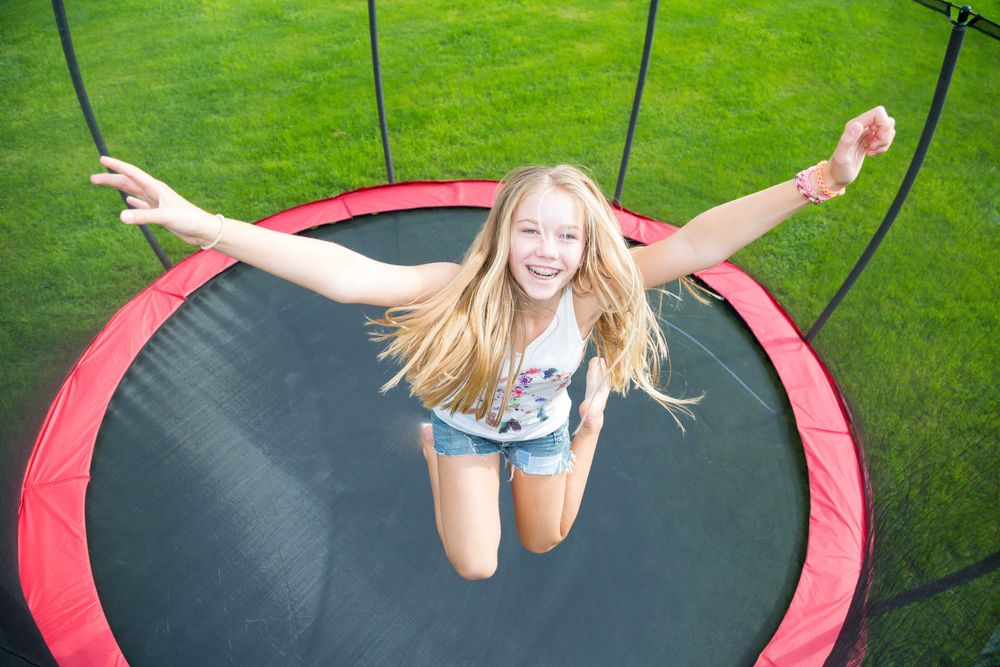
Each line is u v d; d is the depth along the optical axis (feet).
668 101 16.93
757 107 16.84
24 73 17.29
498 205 5.67
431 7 19.74
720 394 10.08
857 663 7.36
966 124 16.17
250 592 8.04
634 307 5.99
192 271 11.35
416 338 6.05
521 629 7.77
